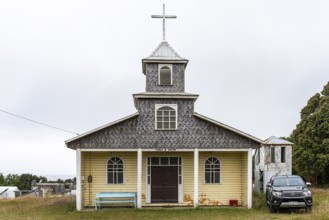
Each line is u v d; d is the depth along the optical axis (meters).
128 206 23.25
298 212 20.20
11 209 22.94
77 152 21.92
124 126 22.30
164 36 24.78
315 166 40.25
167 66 23.61
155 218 18.70
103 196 22.36
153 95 22.47
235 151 23.20
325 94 45.38
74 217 19.20
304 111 46.50
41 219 18.69
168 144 22.33
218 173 24.16
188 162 24.06
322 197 24.62
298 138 42.44
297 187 20.42
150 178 23.81
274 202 20.02
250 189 22.31
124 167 23.80
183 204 23.45
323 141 39.94
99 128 22.00
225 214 20.03
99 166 23.70
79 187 21.84
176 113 22.56
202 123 22.59
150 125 22.42
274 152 30.27
